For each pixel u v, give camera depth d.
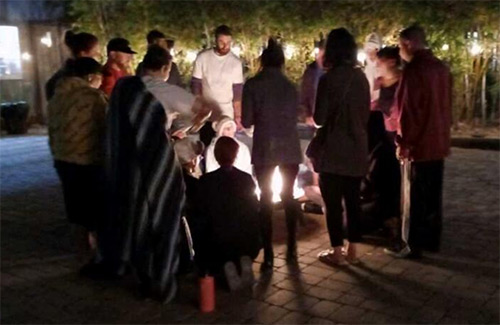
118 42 5.07
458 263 4.53
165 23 11.59
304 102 5.54
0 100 13.53
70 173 4.45
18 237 5.38
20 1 13.66
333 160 4.28
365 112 4.27
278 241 5.10
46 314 3.81
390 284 4.16
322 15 10.59
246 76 11.41
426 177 4.50
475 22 9.59
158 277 3.88
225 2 11.30
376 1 10.02
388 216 5.00
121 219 3.96
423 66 4.27
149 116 3.83
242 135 6.04
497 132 10.00
